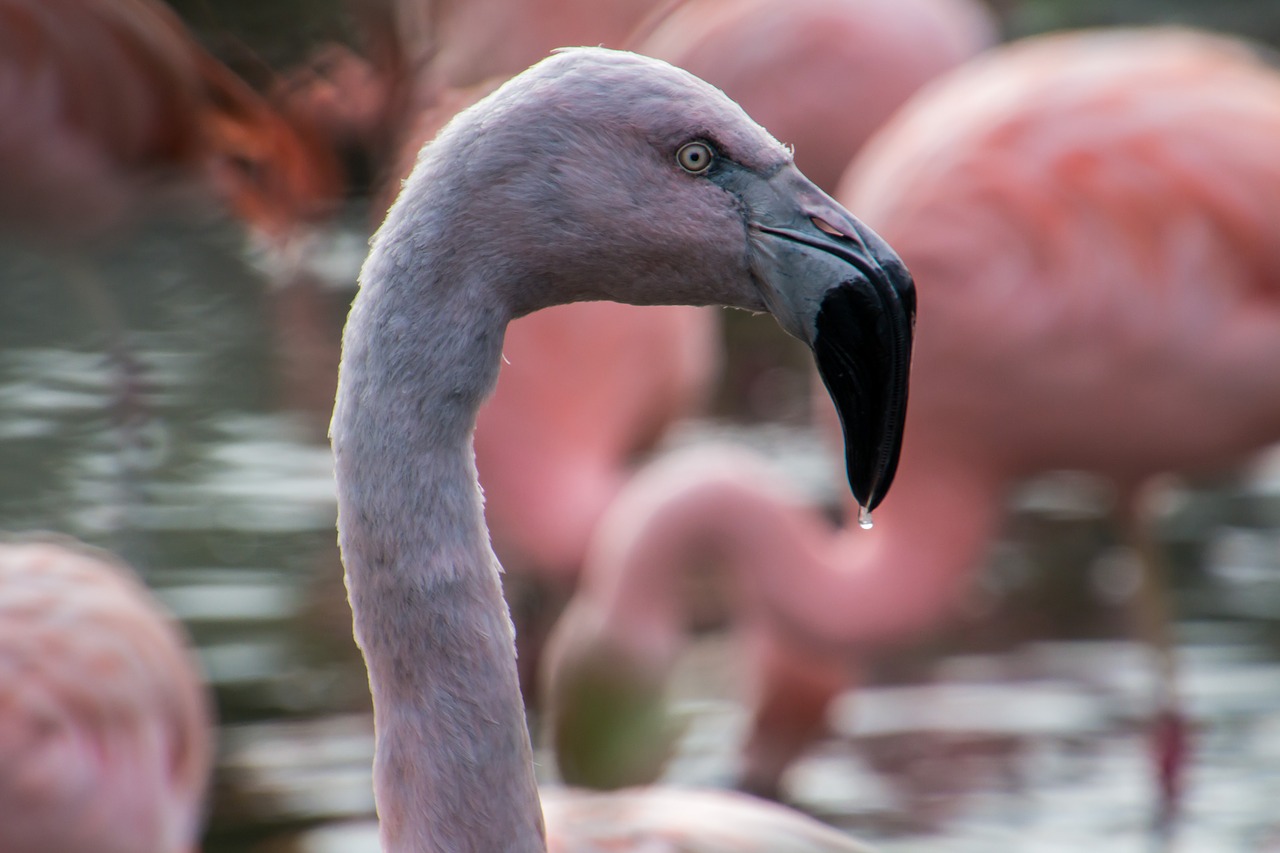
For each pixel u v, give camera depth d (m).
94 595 6.76
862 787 9.06
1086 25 19.89
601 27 11.09
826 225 3.59
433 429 3.53
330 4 9.64
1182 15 19.94
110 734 6.48
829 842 5.86
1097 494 12.94
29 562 6.83
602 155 3.53
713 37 14.56
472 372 3.55
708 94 3.61
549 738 8.89
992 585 11.76
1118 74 9.65
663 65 3.62
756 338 16.39
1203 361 9.30
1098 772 9.02
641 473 12.74
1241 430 9.52
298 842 7.91
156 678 6.73
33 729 6.30
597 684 8.61
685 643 10.62
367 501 3.53
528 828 3.58
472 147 3.53
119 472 10.21
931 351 9.47
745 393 15.78
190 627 9.97
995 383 9.42
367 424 3.53
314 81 9.74
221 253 10.77
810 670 9.65
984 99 9.83
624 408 11.75
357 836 8.01
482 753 3.53
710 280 3.62
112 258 10.41
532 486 11.31
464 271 3.54
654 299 3.68
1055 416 9.46
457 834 3.52
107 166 10.23
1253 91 9.66
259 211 10.34
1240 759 9.05
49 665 6.43
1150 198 9.27
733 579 9.79
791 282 3.59
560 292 3.64
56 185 10.25
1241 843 8.16
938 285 9.37
